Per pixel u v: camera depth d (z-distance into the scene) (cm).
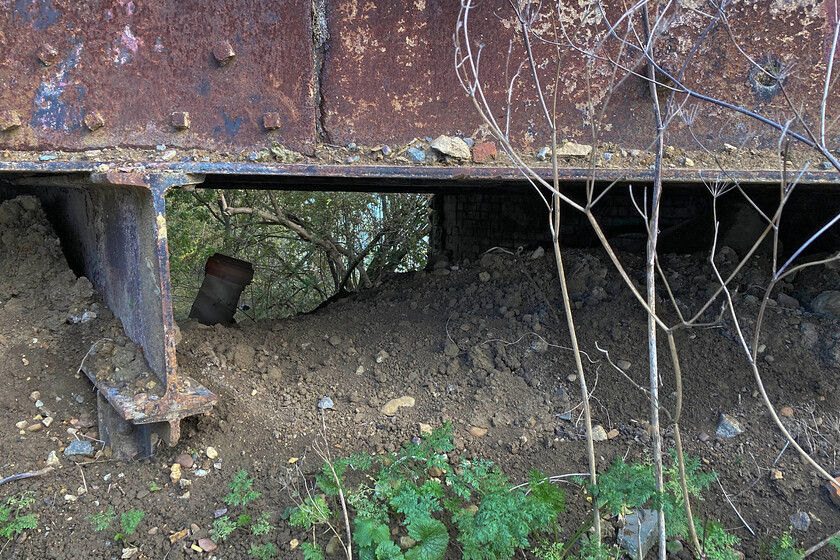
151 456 267
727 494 266
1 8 229
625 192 449
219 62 248
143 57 243
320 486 244
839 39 263
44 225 336
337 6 257
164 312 245
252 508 248
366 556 224
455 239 587
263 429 283
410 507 231
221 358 318
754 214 399
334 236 819
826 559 243
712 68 268
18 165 231
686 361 315
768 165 272
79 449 267
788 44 266
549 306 353
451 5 261
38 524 237
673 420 213
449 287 393
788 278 368
